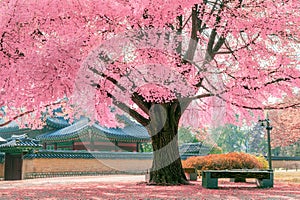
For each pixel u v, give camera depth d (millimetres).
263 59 14477
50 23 10891
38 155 24594
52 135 32219
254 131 69250
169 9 11211
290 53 14414
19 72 10367
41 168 24891
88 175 27391
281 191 11477
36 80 10602
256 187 13148
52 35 11297
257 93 15086
